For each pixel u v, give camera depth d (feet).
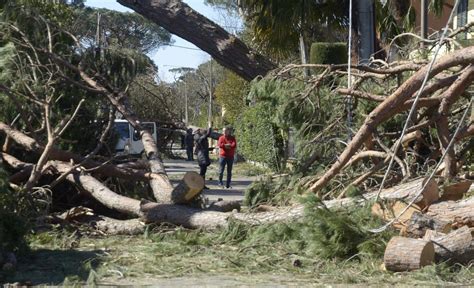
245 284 28.73
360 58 67.05
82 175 43.39
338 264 31.40
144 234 38.04
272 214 37.27
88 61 49.57
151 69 57.00
